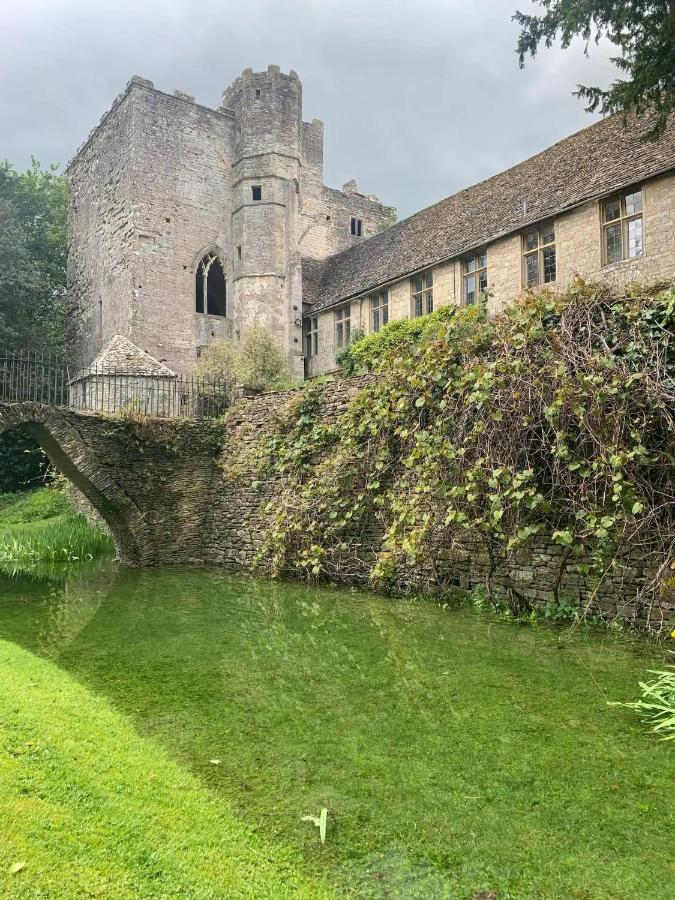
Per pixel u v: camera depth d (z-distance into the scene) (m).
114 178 28.08
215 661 5.21
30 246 32.66
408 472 7.96
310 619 6.82
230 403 13.10
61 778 2.80
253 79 28.81
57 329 31.09
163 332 26.62
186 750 3.44
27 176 32.81
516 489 6.46
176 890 2.19
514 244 16.66
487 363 6.87
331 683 4.60
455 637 5.86
